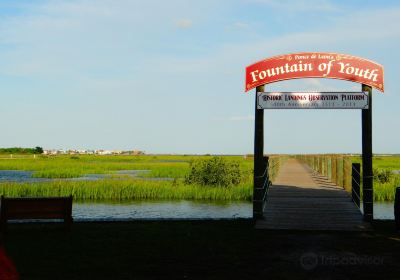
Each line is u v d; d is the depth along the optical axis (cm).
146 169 6712
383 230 1435
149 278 881
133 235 1318
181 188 3056
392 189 2927
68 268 944
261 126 1584
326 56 1530
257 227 1460
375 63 1511
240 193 2959
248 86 1575
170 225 1517
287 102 1556
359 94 1525
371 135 1523
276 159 3172
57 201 1348
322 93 1545
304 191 2173
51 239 1247
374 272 936
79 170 5716
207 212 2347
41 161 9094
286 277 897
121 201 2830
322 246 1194
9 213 1304
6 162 8388
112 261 1008
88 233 1343
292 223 1505
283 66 1548
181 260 1027
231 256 1072
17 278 555
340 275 913
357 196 1741
